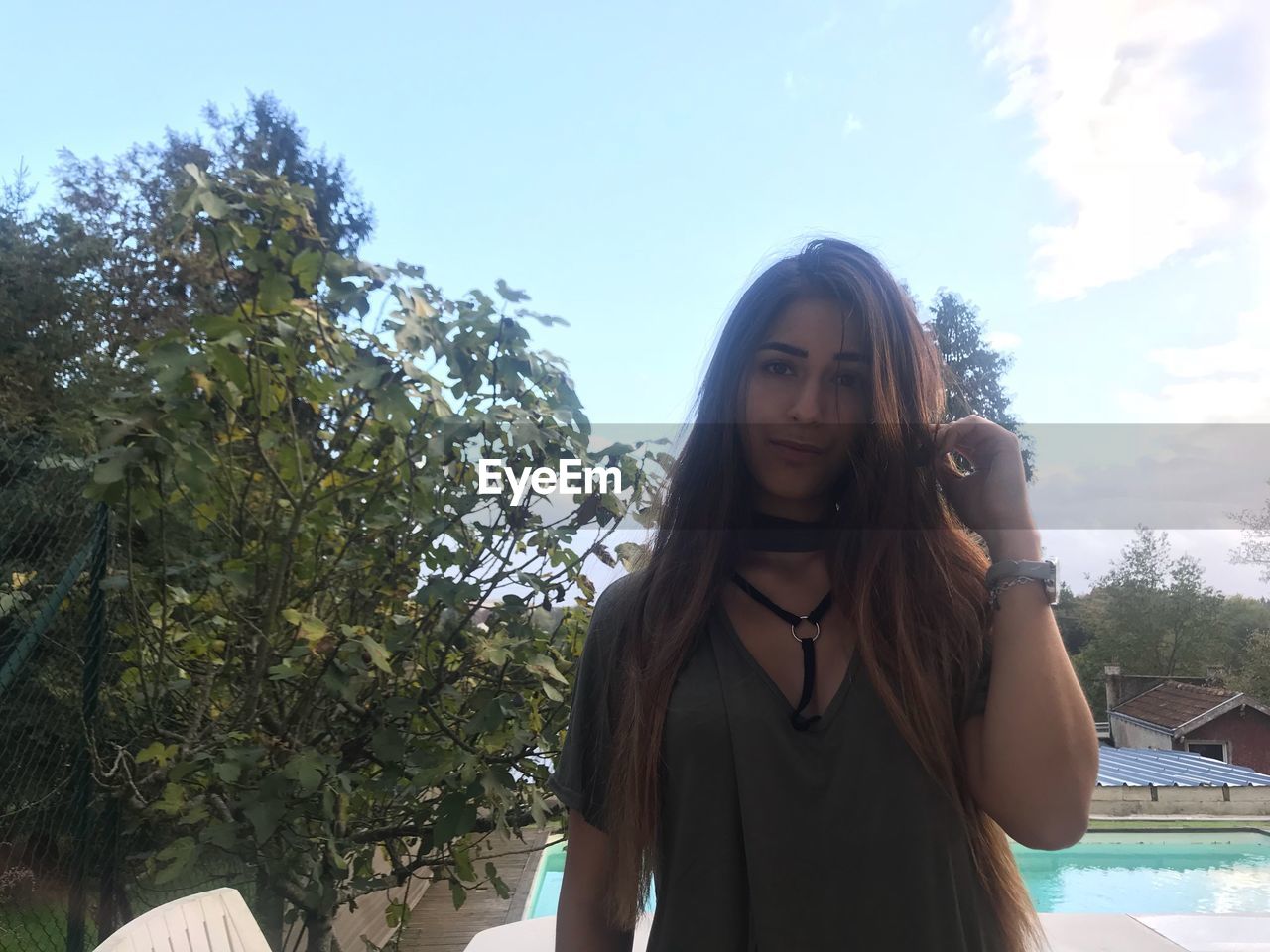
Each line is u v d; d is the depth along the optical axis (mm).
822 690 805
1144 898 4160
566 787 948
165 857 1764
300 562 2188
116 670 2299
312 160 12258
